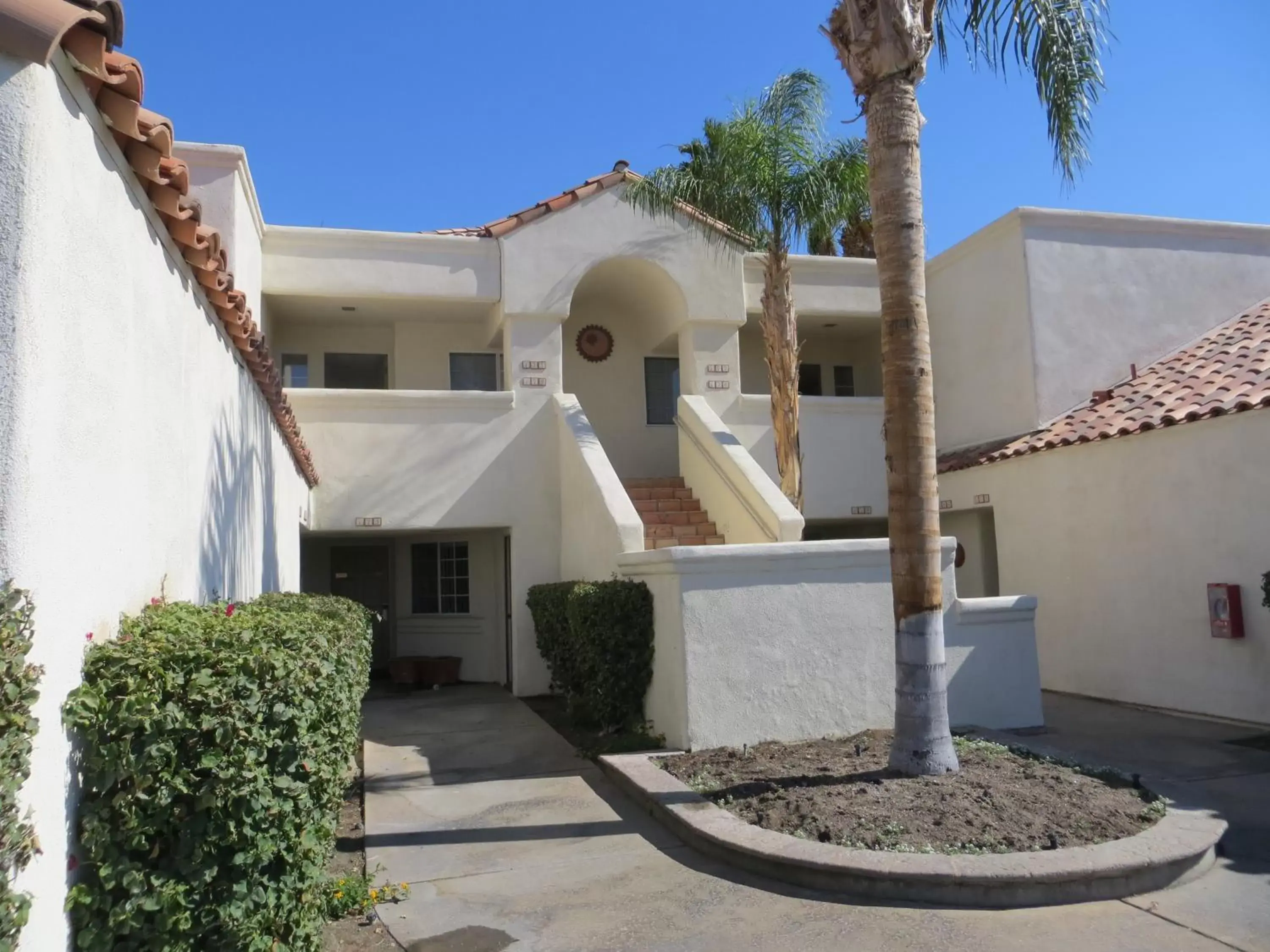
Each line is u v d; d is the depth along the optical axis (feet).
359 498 43.29
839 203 39.91
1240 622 33.14
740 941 15.83
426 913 17.39
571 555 42.70
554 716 38.45
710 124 40.93
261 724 11.80
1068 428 42.50
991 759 24.80
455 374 51.55
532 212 46.37
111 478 12.30
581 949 15.71
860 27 24.25
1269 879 18.42
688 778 24.41
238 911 11.41
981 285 49.14
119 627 12.50
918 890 17.26
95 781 10.71
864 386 59.82
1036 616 43.11
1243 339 42.37
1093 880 17.33
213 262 17.08
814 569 29.84
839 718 29.45
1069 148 26.53
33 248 9.81
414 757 31.65
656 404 55.16
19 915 8.47
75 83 10.96
